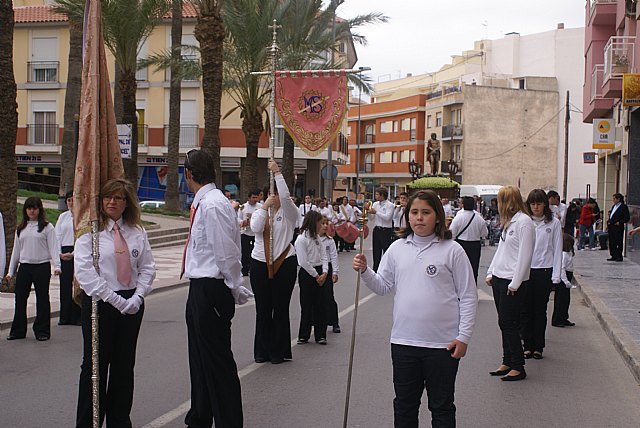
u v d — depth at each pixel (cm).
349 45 5325
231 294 600
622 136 2544
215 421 597
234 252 585
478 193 4547
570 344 1036
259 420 657
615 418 684
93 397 546
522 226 794
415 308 495
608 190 3114
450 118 6819
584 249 2777
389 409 692
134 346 589
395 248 518
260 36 2861
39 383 784
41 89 4541
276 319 881
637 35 2153
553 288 1055
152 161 4559
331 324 1088
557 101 6700
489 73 7062
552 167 6681
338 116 880
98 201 576
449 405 492
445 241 505
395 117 7750
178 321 1182
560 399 745
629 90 1909
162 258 2162
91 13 561
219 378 594
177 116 3469
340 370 849
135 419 656
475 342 1024
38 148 4528
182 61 3319
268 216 875
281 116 886
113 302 558
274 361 880
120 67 2653
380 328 1127
